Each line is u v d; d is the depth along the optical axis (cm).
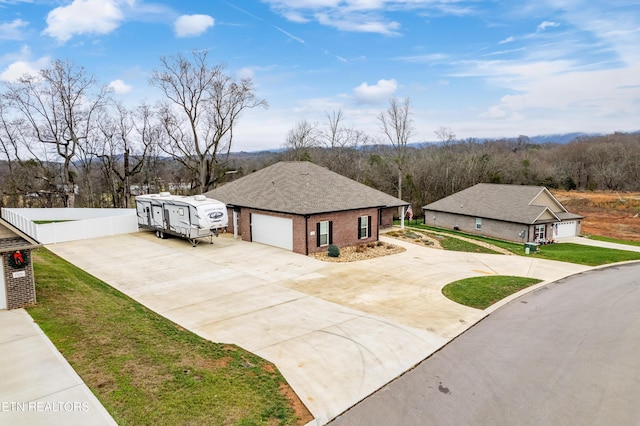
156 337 1047
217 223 2316
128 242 2469
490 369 957
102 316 1163
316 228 2198
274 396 814
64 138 3728
